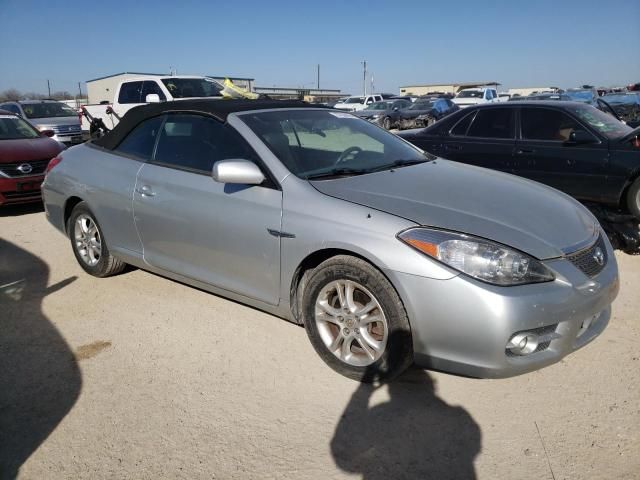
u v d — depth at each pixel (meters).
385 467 2.43
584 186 6.13
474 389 2.99
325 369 3.22
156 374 3.21
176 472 2.42
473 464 2.44
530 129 6.52
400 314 2.78
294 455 2.51
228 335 3.68
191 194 3.64
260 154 3.39
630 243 4.98
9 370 3.29
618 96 17.17
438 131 7.26
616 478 2.32
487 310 2.54
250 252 3.35
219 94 14.25
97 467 2.46
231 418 2.79
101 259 4.59
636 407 2.78
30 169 7.58
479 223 2.79
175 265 3.90
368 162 3.72
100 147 4.59
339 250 3.00
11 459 2.53
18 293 4.50
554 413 2.76
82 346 3.57
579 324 2.74
